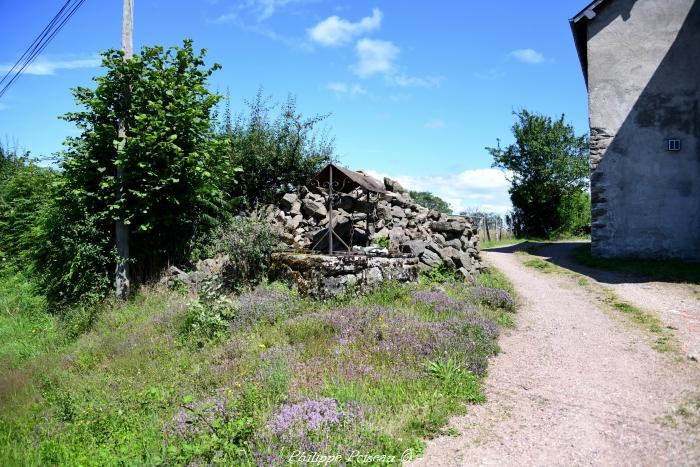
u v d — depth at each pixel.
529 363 7.94
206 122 14.16
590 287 13.30
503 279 14.20
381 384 6.61
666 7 16.69
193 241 14.56
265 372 7.11
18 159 26.62
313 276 10.88
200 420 5.75
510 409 6.27
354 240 14.23
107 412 6.84
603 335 9.31
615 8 17.12
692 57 16.39
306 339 8.45
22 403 8.34
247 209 17.05
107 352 9.86
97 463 5.41
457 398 6.42
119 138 13.41
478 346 8.10
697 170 16.14
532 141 29.92
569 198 30.02
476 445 5.41
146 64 13.91
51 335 12.19
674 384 6.86
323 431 5.28
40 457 5.85
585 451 5.24
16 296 16.02
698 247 16.05
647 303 11.36
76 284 13.54
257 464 4.82
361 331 8.54
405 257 12.61
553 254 19.61
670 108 16.50
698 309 10.63
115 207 12.94
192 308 10.11
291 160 17.94
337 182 12.64
